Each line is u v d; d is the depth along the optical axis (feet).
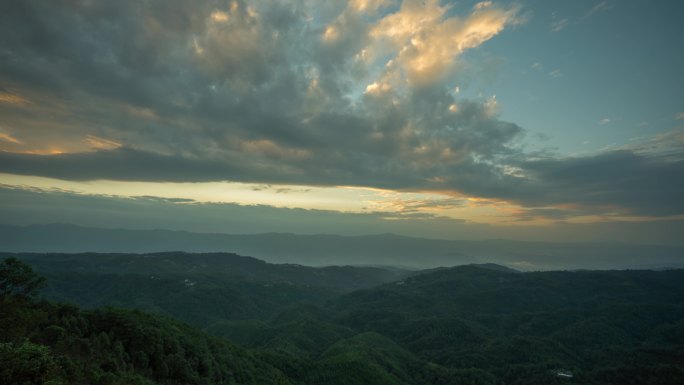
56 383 153.79
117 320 331.98
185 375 320.70
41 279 273.95
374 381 551.59
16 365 147.13
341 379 540.11
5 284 254.68
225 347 454.81
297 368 539.29
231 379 382.83
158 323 376.27
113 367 262.67
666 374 625.82
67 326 284.82
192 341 388.98
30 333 252.62
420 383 648.79
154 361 311.27
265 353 549.13
